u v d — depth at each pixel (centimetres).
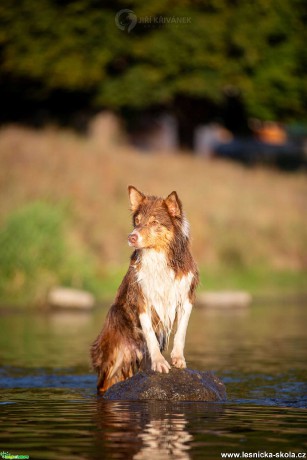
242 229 2812
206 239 2688
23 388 959
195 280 879
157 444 646
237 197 3005
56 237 2222
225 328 1675
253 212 2939
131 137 4422
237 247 2700
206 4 3462
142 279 862
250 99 3678
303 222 3003
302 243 2884
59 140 3092
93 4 3362
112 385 893
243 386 961
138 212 872
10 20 3409
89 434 683
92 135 3638
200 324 1759
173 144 4341
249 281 2575
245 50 3500
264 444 648
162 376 862
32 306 2095
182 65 3469
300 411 791
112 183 2861
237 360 1202
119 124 3781
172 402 836
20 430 702
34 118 3850
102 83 3506
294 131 5838
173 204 870
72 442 654
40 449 632
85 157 2983
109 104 3506
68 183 2753
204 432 689
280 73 3628
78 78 3409
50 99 3694
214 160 3450
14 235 2184
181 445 643
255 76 3628
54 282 2152
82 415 770
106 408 808
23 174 2755
